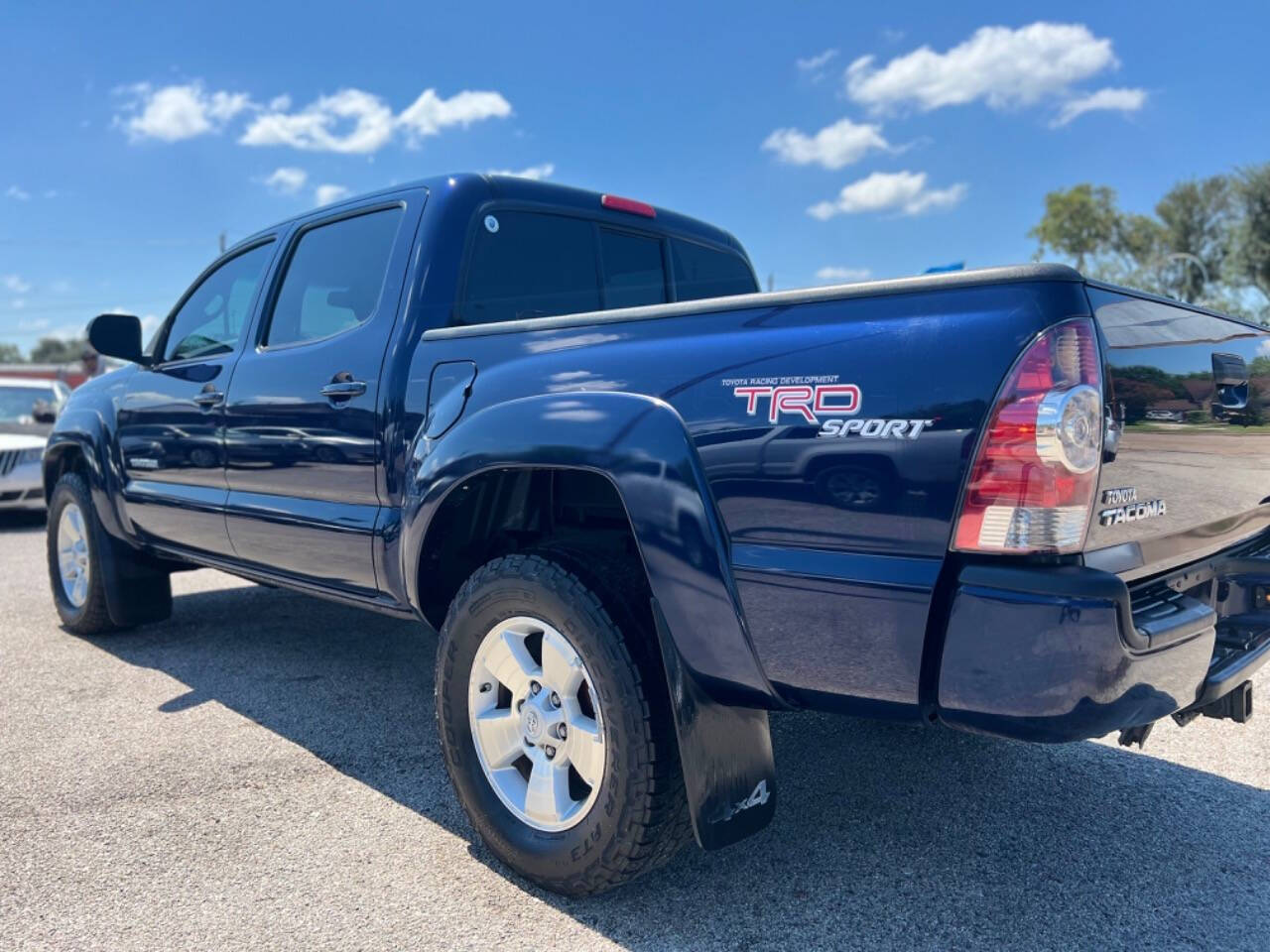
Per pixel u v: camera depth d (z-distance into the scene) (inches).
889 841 108.1
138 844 108.1
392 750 136.2
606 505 109.2
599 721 89.4
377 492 118.6
